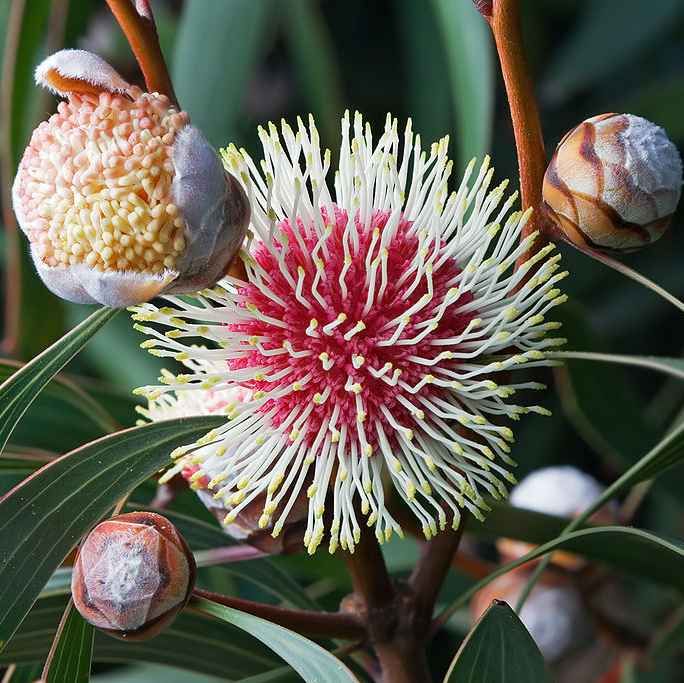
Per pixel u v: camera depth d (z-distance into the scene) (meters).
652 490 0.51
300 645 0.39
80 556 0.39
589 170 0.40
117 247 0.38
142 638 0.39
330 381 0.40
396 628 0.42
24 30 0.50
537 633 0.48
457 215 0.41
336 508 0.40
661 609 0.51
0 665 0.43
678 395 0.52
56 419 0.48
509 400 0.45
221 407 0.41
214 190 0.38
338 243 0.41
